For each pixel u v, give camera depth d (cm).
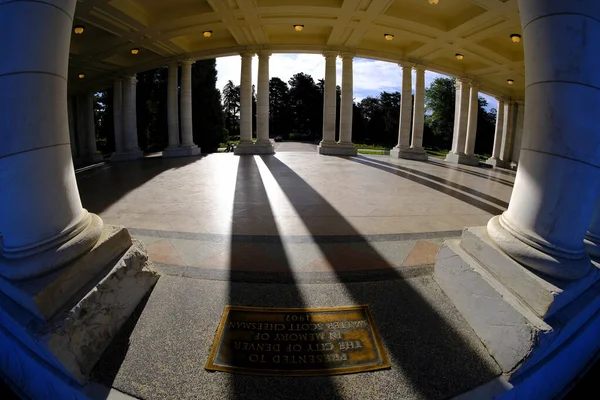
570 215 315
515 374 276
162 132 4159
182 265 431
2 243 319
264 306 349
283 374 271
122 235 364
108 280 317
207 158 1791
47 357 274
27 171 294
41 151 299
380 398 254
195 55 1881
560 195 313
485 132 6288
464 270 351
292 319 330
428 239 543
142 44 1641
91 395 257
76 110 2616
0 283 304
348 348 298
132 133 2158
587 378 343
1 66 282
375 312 345
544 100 316
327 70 1867
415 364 285
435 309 354
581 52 295
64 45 315
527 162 339
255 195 849
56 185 312
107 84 2373
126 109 2119
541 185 323
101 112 5441
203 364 280
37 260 289
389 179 1159
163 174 1231
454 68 2144
